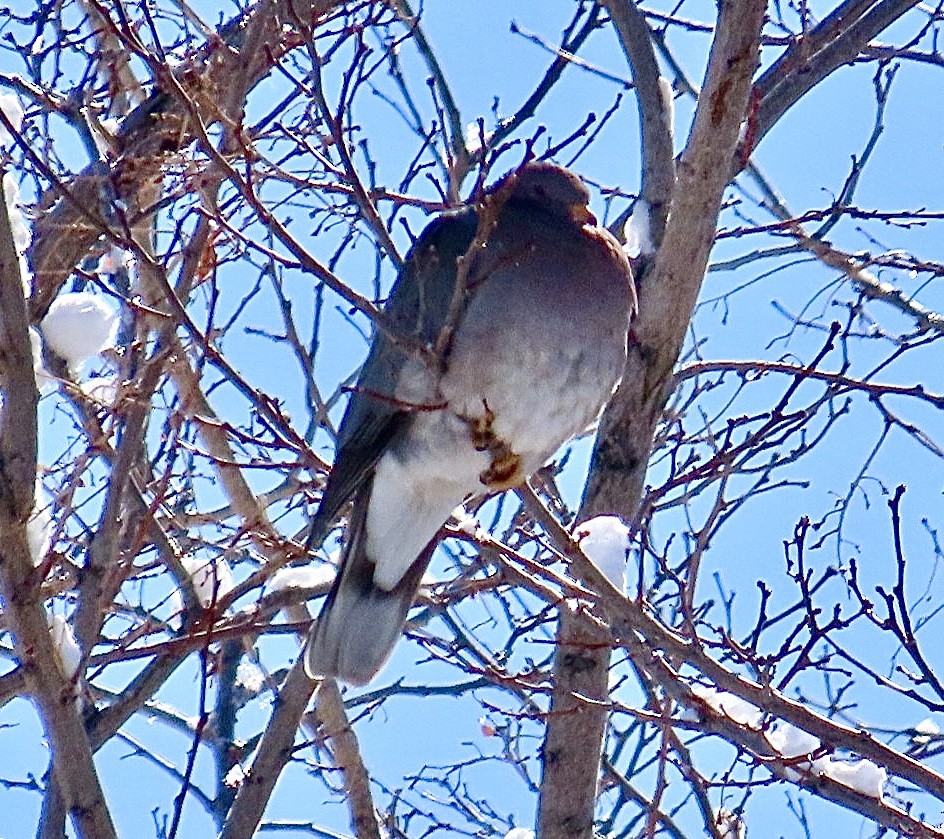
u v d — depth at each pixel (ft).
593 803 33.35
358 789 36.63
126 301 30.30
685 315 33.09
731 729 29.14
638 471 33.71
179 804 28.30
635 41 37.42
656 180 36.58
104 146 38.29
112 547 30.12
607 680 33.40
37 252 34.94
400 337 27.30
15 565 25.93
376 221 27.07
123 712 31.32
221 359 28.43
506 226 30.01
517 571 31.14
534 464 30.42
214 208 30.73
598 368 30.25
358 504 32.04
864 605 30.04
